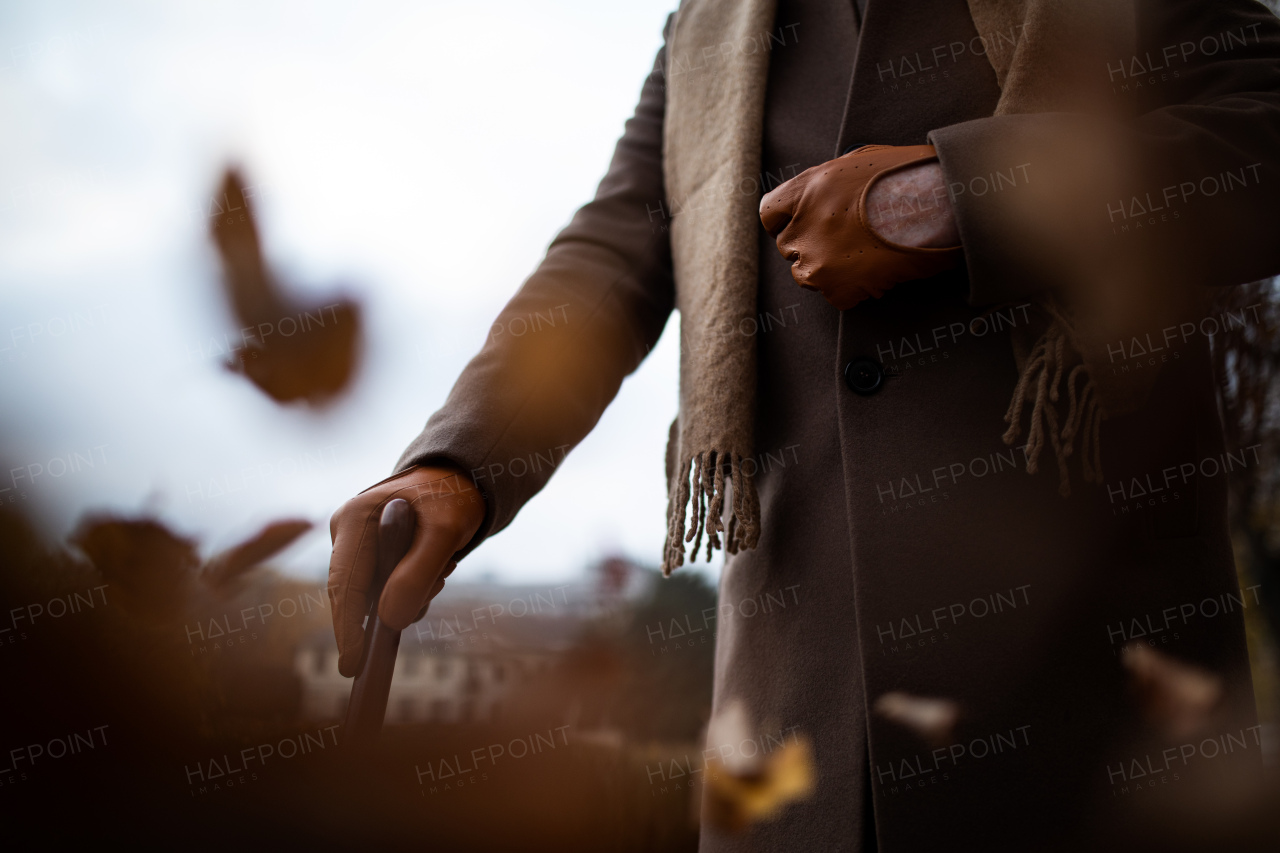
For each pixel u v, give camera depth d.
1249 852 0.89
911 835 0.90
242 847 1.07
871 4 1.05
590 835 1.35
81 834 1.07
